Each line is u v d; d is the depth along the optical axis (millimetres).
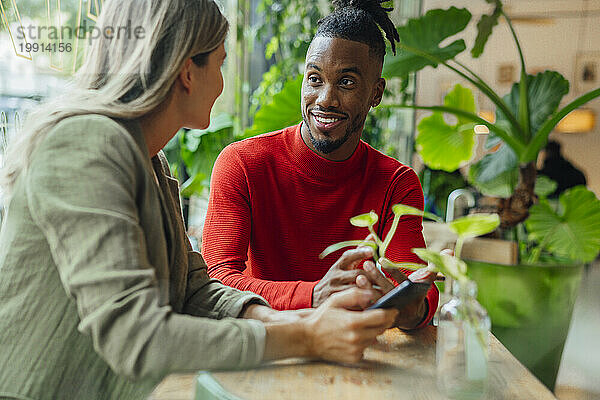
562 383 929
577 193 1990
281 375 653
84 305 599
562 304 1447
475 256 1565
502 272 1490
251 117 2316
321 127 1130
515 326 1388
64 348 655
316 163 1182
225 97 2113
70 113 667
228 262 1110
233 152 1220
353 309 714
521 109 1921
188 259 926
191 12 711
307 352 676
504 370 725
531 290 1451
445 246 1211
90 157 623
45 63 730
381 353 764
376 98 1212
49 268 648
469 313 649
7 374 646
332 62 1091
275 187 1200
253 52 2479
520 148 1897
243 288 1024
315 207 1209
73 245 600
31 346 651
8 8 734
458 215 1791
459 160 2490
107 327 594
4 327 650
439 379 657
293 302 950
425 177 2520
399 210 779
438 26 1889
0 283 649
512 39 3168
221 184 1193
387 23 1192
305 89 1142
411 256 1153
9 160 675
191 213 1910
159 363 602
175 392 631
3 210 682
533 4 3016
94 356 666
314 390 621
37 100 721
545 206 2008
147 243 690
